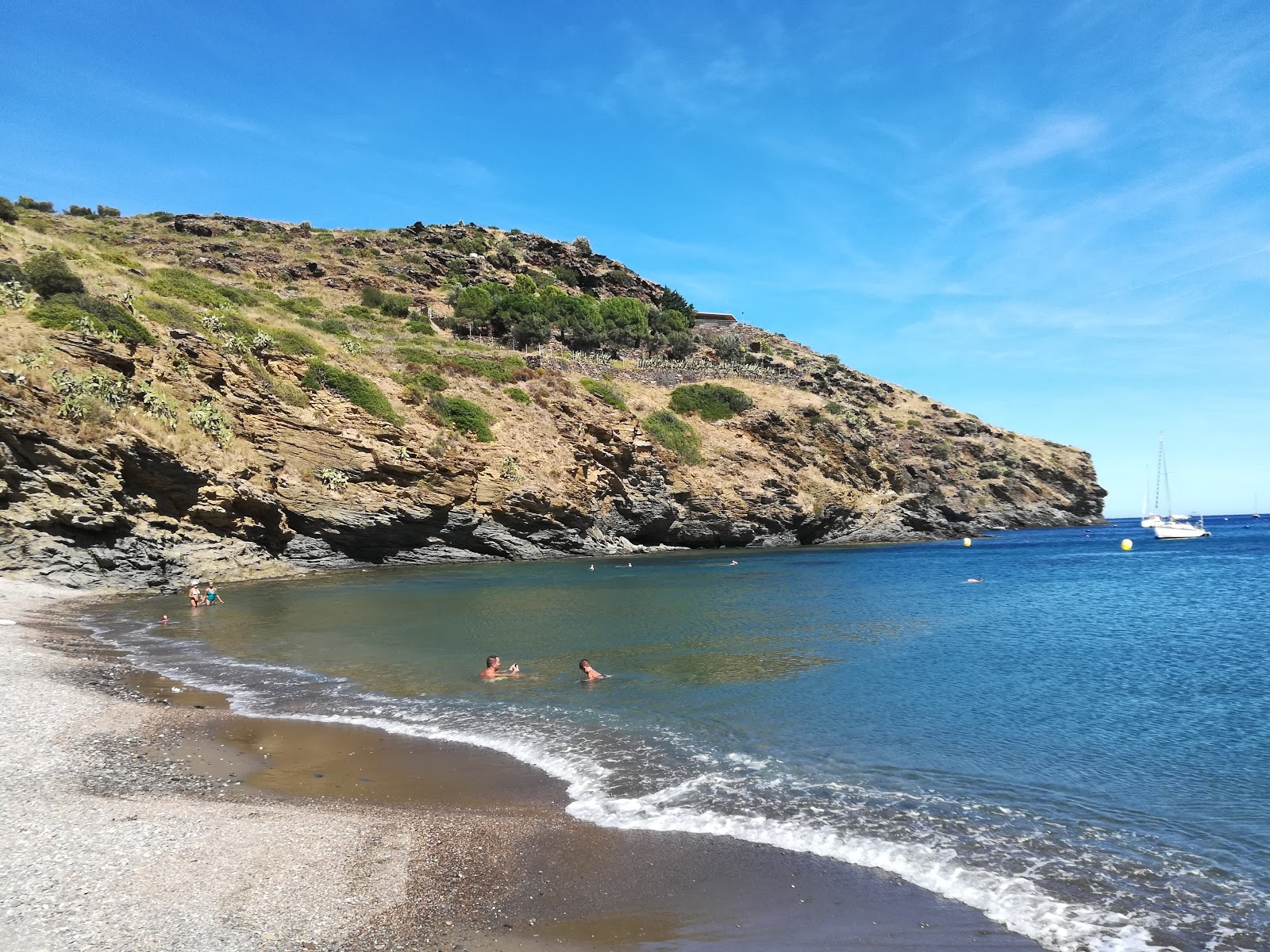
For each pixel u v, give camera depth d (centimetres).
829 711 1585
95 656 2108
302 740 1372
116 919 694
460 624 2817
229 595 3722
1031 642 2441
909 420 13450
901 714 1560
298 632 2609
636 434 7744
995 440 14400
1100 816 1031
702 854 905
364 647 2344
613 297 11831
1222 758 1269
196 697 1686
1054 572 5284
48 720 1382
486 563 6000
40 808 955
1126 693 1736
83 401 3597
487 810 1044
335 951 670
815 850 920
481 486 6147
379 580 4609
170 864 823
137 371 4191
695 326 13750
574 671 1997
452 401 6525
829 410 10506
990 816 1027
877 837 958
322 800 1072
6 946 629
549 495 6494
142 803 1012
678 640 2489
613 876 844
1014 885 832
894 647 2347
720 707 1622
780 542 8506
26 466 3341
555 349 9862
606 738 1397
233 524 4494
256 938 682
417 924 727
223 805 1025
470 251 12256
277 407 5153
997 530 12700
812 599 3684
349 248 11306
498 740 1381
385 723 1497
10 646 2048
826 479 9300
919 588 4216
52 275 4159
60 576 3334
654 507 7538
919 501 10556
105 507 3541
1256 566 5625
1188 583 4409
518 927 732
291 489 4991
